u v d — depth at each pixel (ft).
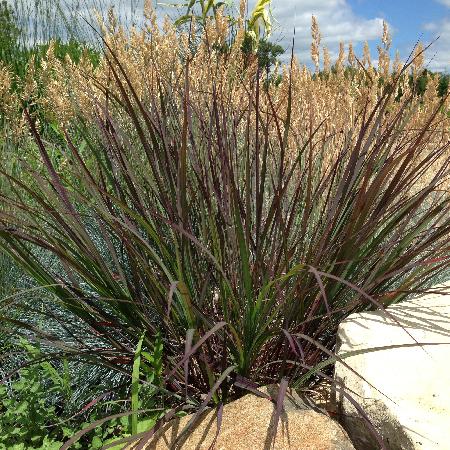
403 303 7.86
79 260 8.24
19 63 21.24
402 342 6.75
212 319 7.31
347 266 7.38
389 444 5.64
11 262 9.94
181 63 13.08
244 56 13.71
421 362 6.37
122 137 8.01
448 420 5.51
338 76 15.67
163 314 7.44
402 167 7.55
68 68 13.65
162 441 6.13
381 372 6.24
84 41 20.89
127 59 13.50
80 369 8.34
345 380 6.40
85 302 7.79
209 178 7.92
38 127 13.74
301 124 11.77
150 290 7.68
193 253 7.77
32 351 7.54
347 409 6.15
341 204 7.27
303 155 9.82
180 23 16.26
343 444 5.70
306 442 5.73
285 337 6.93
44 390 7.85
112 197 6.57
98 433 7.06
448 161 7.88
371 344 6.73
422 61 13.12
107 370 8.27
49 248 7.14
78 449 7.07
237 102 11.14
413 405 5.73
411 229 8.38
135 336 7.88
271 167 8.15
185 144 6.57
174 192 7.70
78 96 12.11
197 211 8.23
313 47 16.01
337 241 7.30
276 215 6.97
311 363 7.47
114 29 14.08
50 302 9.66
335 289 7.43
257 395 6.43
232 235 7.28
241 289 7.25
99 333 7.95
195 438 6.04
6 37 21.62
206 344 7.30
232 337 6.96
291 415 6.03
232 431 6.01
